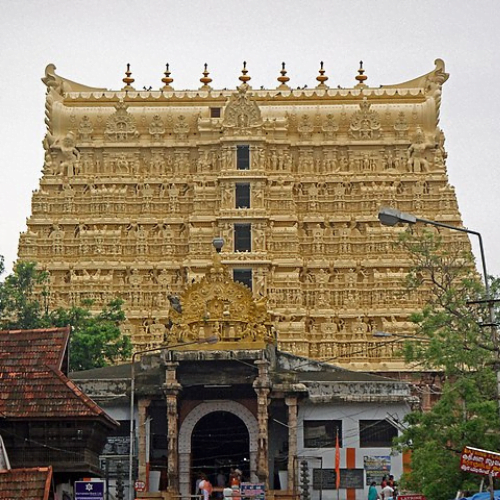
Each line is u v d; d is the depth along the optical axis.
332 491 94.00
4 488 57.84
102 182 141.12
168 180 140.62
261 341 92.81
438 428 81.12
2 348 70.81
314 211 139.88
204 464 94.56
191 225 138.38
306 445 94.69
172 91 145.38
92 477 78.44
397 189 140.75
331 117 142.50
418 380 129.62
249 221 136.88
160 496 89.62
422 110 143.25
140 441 91.88
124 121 142.88
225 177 138.00
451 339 83.94
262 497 86.88
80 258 138.75
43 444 68.44
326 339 134.25
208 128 141.25
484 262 71.31
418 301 135.50
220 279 94.12
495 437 79.19
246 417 92.38
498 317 85.62
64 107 144.12
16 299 130.38
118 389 93.50
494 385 82.06
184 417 92.75
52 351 70.50
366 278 137.38
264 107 143.25
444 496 78.38
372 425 95.00
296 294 135.75
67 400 68.50
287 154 140.88
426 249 104.94
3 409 68.19
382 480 93.69
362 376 99.50
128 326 134.38
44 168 143.00
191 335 92.75
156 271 137.88
